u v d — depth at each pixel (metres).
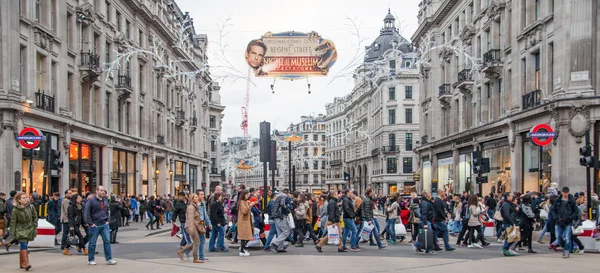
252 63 19.52
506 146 32.84
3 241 18.11
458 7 41.91
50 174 27.50
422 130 51.97
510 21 32.91
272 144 20.08
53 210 18.89
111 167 38.28
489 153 35.81
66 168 31.06
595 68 25.20
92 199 13.74
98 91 36.62
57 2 30.31
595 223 18.09
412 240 19.42
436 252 16.39
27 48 27.05
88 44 34.47
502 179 33.44
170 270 12.77
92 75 34.41
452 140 42.16
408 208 23.30
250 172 165.88
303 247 18.36
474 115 38.62
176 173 57.44
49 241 17.86
